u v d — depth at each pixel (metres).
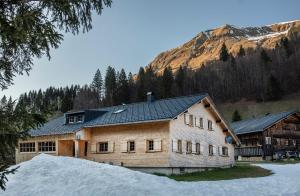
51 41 7.29
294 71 128.88
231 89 135.50
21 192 13.47
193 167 28.66
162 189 14.03
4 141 6.54
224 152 34.25
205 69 157.25
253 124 56.34
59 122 35.16
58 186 14.00
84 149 31.81
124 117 29.53
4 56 7.85
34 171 15.86
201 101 31.12
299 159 48.44
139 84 122.38
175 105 29.03
